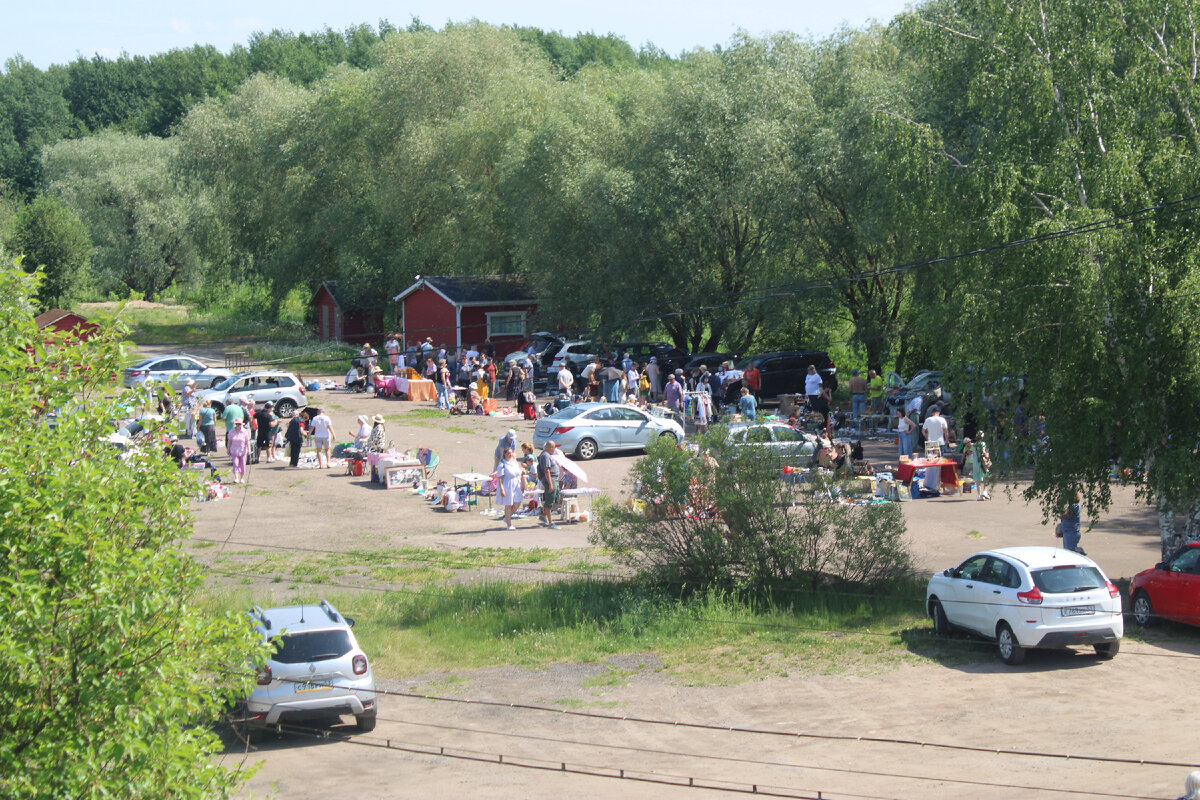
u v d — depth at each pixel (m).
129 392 7.82
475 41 63.25
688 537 20.38
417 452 31.53
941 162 20.27
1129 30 18.41
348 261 60.84
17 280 7.65
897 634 17.69
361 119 64.81
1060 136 18.28
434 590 20.61
